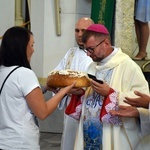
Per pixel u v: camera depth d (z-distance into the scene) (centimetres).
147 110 239
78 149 264
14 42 220
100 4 500
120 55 257
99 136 254
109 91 241
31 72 221
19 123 219
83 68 325
